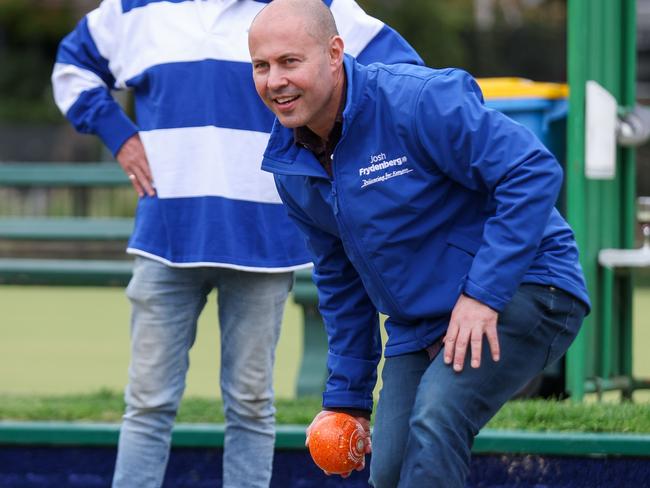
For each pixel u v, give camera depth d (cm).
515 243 704
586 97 1189
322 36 730
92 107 940
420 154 731
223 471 995
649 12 5675
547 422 1057
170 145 909
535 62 6294
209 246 902
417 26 5947
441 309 754
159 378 927
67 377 1820
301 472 1060
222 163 902
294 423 1109
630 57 1233
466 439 729
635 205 1277
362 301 827
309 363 1362
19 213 3222
